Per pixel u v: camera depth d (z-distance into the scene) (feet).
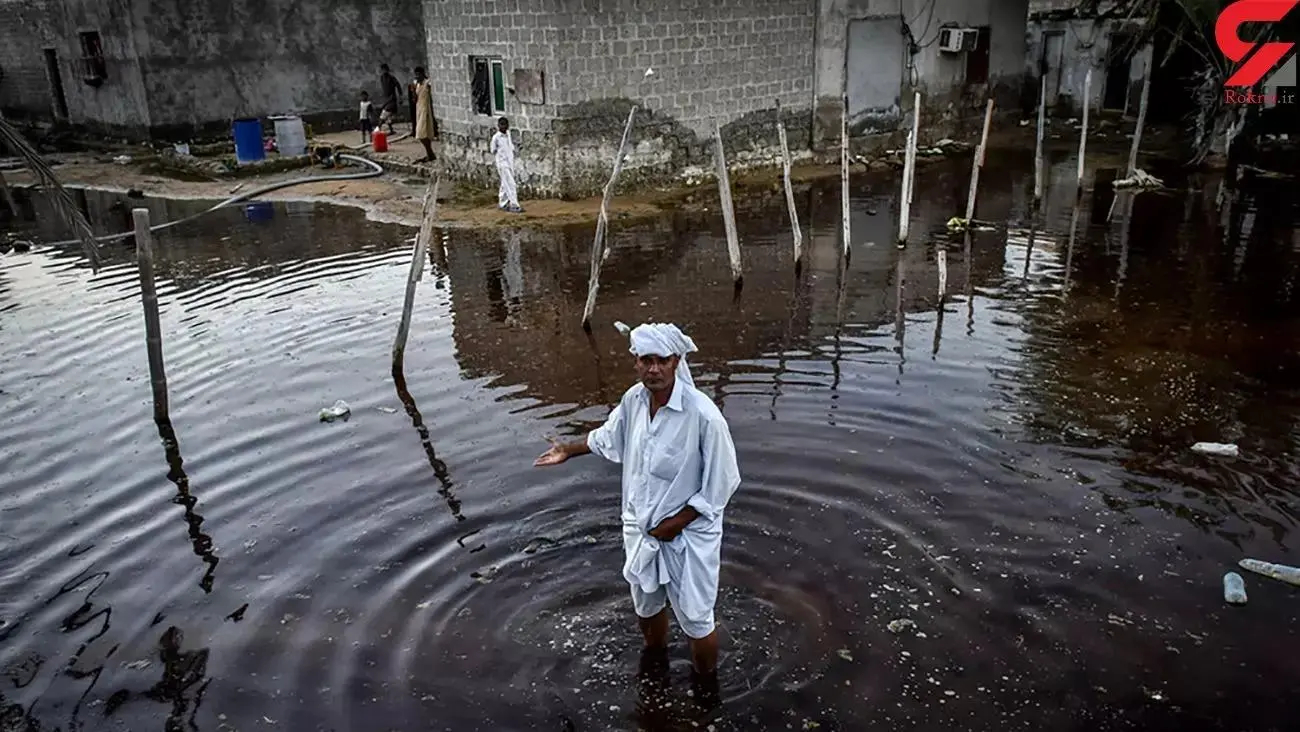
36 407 26.61
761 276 38.93
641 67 54.44
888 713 14.20
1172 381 26.53
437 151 63.98
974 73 72.95
